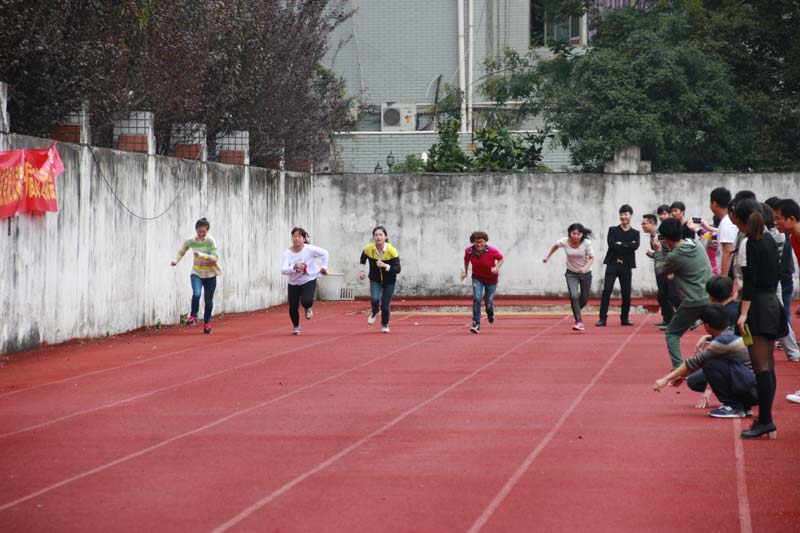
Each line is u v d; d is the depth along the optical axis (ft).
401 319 92.99
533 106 144.97
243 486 31.48
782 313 38.17
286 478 32.48
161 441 38.45
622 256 83.35
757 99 128.16
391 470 33.42
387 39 169.17
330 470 33.53
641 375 55.31
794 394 46.34
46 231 65.92
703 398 44.88
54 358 63.26
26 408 45.98
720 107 128.16
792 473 32.55
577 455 35.45
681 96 126.93
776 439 37.96
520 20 165.78
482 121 160.97
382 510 28.66
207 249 79.82
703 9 137.49
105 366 59.88
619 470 33.17
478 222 114.62
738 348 41.91
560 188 113.19
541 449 36.50
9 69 69.36
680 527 26.84
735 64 134.41
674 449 36.29
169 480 32.35
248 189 100.58
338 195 116.88
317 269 78.28
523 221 113.80
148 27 79.20
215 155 100.68
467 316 96.32
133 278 78.79
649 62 130.00
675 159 129.18
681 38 136.56
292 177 111.55
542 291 113.80
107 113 77.05
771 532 26.37
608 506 28.89
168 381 53.88
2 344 61.21
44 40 67.67
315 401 47.34
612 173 112.16
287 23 108.88
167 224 84.58
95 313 72.95
